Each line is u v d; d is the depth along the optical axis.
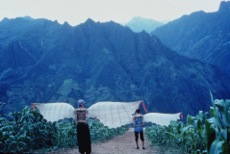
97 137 17.81
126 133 29.83
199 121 7.47
